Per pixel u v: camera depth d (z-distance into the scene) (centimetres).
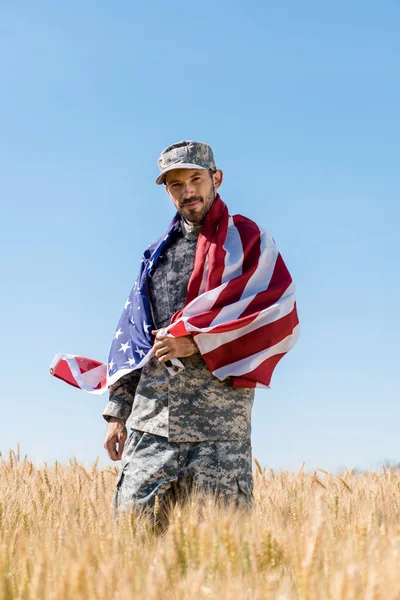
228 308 488
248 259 509
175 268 521
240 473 484
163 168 514
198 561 332
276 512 480
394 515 497
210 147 518
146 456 489
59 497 544
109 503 561
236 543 334
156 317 521
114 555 338
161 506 479
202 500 463
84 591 294
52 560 324
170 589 304
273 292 501
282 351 503
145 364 508
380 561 312
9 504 485
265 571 321
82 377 574
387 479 651
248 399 498
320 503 318
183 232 528
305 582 290
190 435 482
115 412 531
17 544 369
